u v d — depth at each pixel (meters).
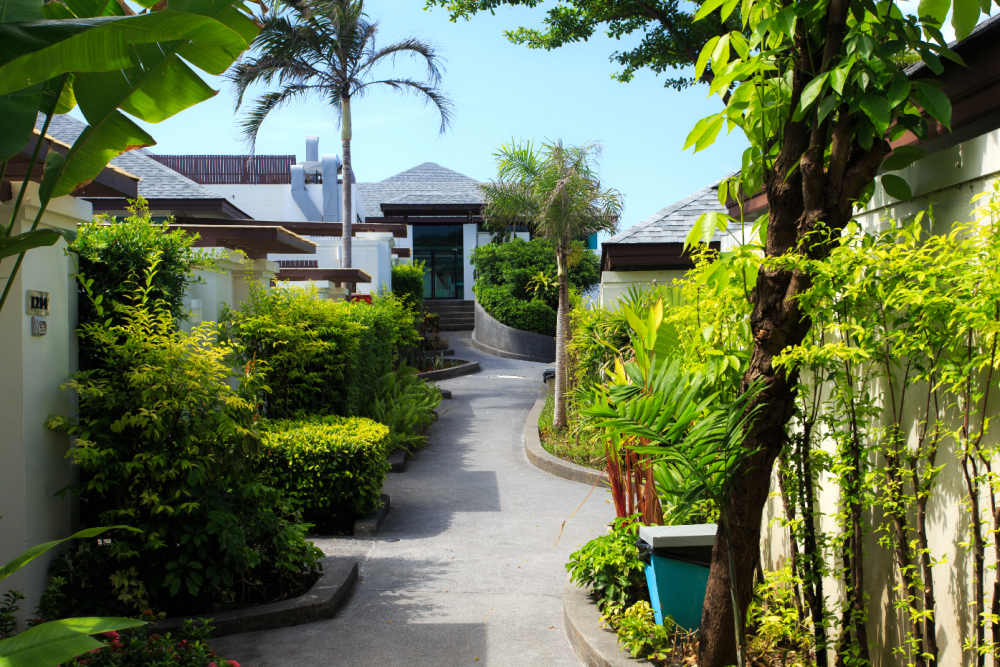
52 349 4.48
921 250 2.66
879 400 3.42
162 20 2.39
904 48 2.81
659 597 4.02
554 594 5.37
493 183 12.94
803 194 3.03
